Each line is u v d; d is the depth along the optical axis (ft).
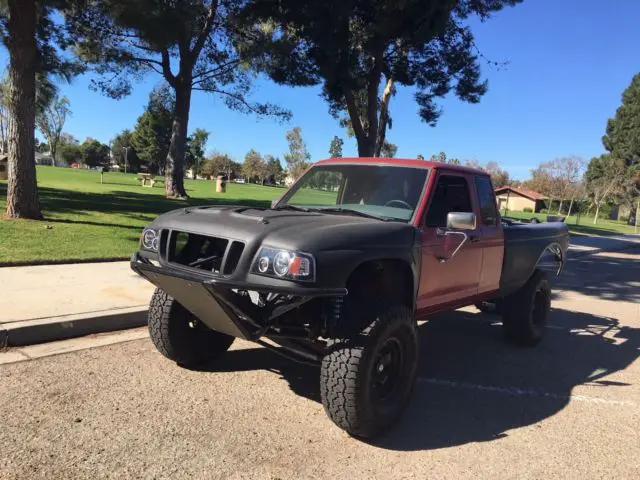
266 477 10.52
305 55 59.98
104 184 116.16
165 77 78.18
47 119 323.78
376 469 11.18
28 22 37.17
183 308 15.14
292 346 13.12
